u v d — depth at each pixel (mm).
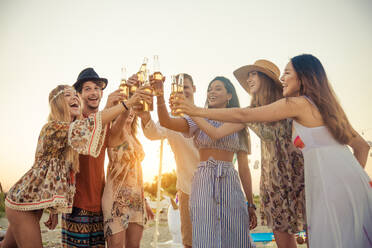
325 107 2107
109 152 2951
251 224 2965
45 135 2426
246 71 3227
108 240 2734
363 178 1967
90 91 3219
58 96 2561
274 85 3113
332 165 1992
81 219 2654
